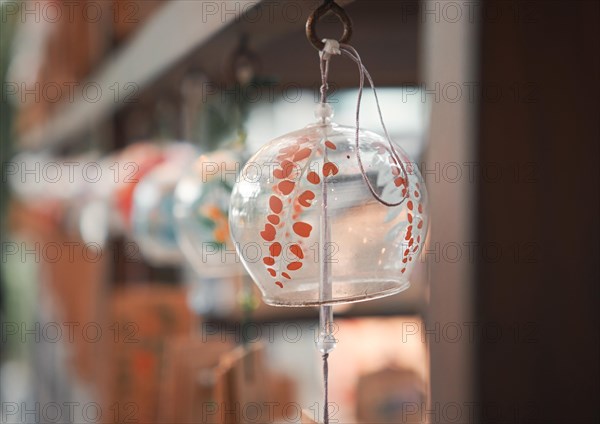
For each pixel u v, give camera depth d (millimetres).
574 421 560
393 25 950
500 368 554
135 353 1523
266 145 657
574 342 562
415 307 1522
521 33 556
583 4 556
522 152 556
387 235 614
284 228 610
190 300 1543
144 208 1341
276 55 1156
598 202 567
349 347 1727
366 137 640
